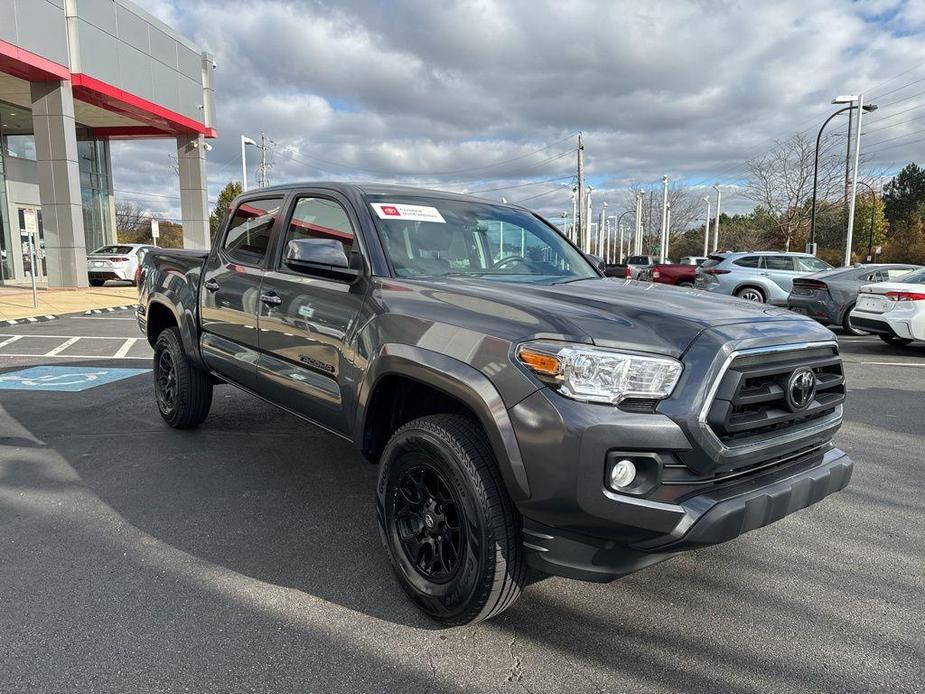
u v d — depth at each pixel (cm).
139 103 2211
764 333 242
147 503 380
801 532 355
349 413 309
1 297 1789
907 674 233
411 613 270
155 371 548
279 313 366
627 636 257
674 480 221
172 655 238
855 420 595
